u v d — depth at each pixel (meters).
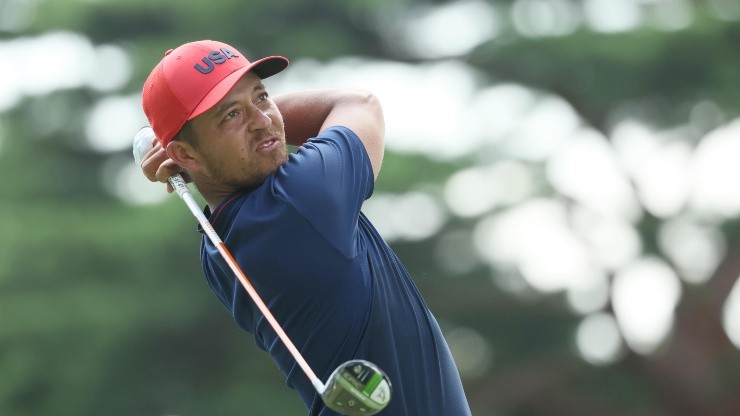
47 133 90.19
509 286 84.44
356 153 16.81
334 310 16.36
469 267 84.12
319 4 86.62
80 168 90.75
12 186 88.50
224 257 16.39
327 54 85.50
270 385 86.00
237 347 86.12
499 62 81.75
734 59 79.50
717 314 81.62
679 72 80.19
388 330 16.50
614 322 83.50
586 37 78.75
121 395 84.50
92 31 87.75
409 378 16.61
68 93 89.31
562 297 84.25
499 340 85.19
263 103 16.73
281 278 16.39
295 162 16.53
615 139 83.38
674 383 82.19
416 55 88.25
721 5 80.00
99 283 82.38
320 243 16.25
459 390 17.17
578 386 84.56
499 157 84.50
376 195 80.00
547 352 84.94
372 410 15.24
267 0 85.25
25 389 82.94
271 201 16.41
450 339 84.88
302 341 16.70
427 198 80.56
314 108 17.92
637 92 81.06
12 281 82.62
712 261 83.81
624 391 84.12
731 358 81.62
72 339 82.25
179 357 85.38
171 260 82.69
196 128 16.52
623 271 83.62
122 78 88.12
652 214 82.56
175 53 16.69
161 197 86.62
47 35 88.50
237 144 16.50
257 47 87.00
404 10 88.19
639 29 78.12
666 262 82.19
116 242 81.38
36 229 83.25
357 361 15.07
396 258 17.05
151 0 84.62
